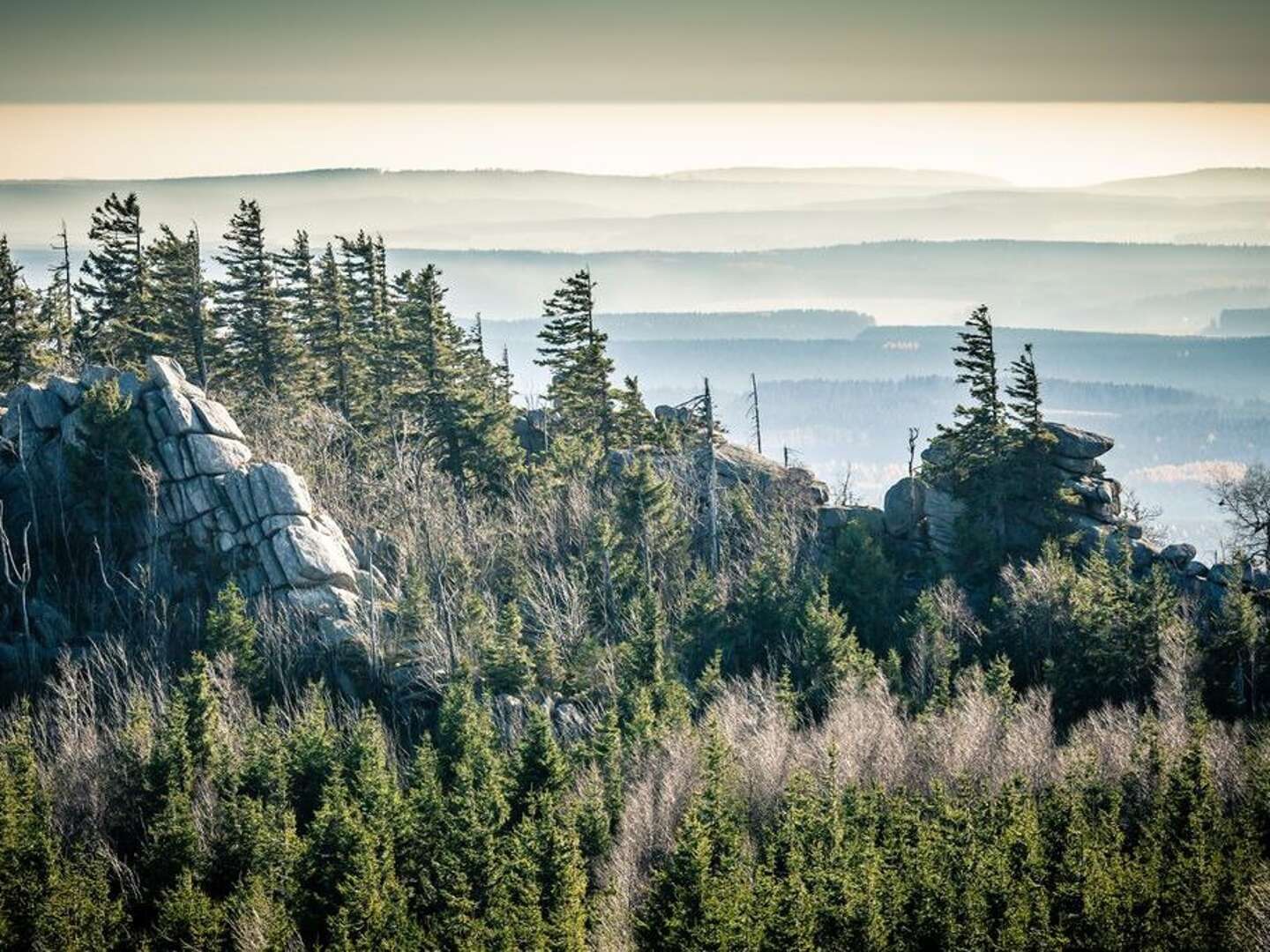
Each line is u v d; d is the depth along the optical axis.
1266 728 158.75
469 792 136.75
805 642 175.38
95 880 128.88
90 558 187.50
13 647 175.50
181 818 134.62
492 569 197.00
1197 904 126.62
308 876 129.50
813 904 121.31
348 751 148.38
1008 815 135.62
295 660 174.12
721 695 170.25
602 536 190.00
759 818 142.00
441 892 126.88
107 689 169.75
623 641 181.88
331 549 185.88
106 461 185.75
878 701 161.25
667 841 135.25
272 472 188.50
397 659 174.88
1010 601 189.50
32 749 146.62
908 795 143.50
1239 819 139.62
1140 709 174.12
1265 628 177.75
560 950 117.31
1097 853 131.50
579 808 136.75
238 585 184.12
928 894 123.62
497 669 167.75
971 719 154.38
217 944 123.19
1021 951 121.44
